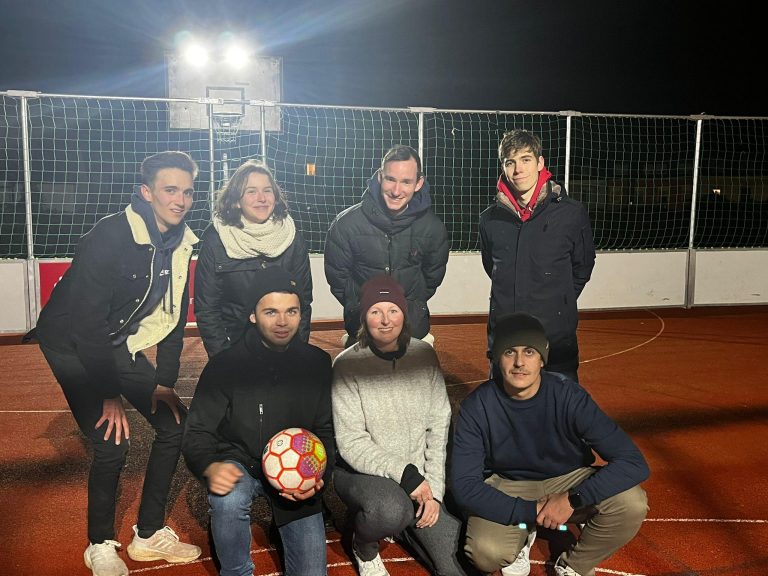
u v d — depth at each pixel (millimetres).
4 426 5133
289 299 2873
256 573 3129
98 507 3107
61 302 3090
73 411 3119
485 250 4238
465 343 8078
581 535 2963
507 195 3910
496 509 2854
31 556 3266
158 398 3238
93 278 2947
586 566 2975
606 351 7641
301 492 2762
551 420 2967
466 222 14461
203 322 3732
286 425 2967
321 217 14602
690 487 4035
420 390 3135
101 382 3055
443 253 4172
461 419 3014
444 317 9703
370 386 3078
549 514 2799
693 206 10312
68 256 8688
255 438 2938
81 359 3029
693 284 10312
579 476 3098
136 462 4500
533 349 2836
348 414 3068
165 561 3242
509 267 3938
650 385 6230
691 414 5395
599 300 10062
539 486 3105
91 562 3092
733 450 4625
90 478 3123
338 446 3068
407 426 3119
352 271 4148
